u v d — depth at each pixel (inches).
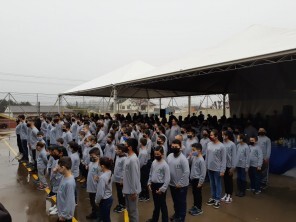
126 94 775.7
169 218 224.4
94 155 217.6
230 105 653.9
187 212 240.7
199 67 313.6
